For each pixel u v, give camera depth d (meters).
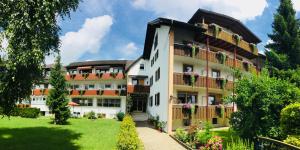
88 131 24.31
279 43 29.22
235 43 32.06
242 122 15.78
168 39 26.48
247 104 14.83
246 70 33.19
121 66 48.97
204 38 29.55
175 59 28.05
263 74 16.09
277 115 14.85
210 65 31.03
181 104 25.36
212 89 29.14
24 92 14.32
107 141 18.84
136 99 42.94
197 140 16.52
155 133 24.36
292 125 12.60
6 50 11.89
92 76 49.59
